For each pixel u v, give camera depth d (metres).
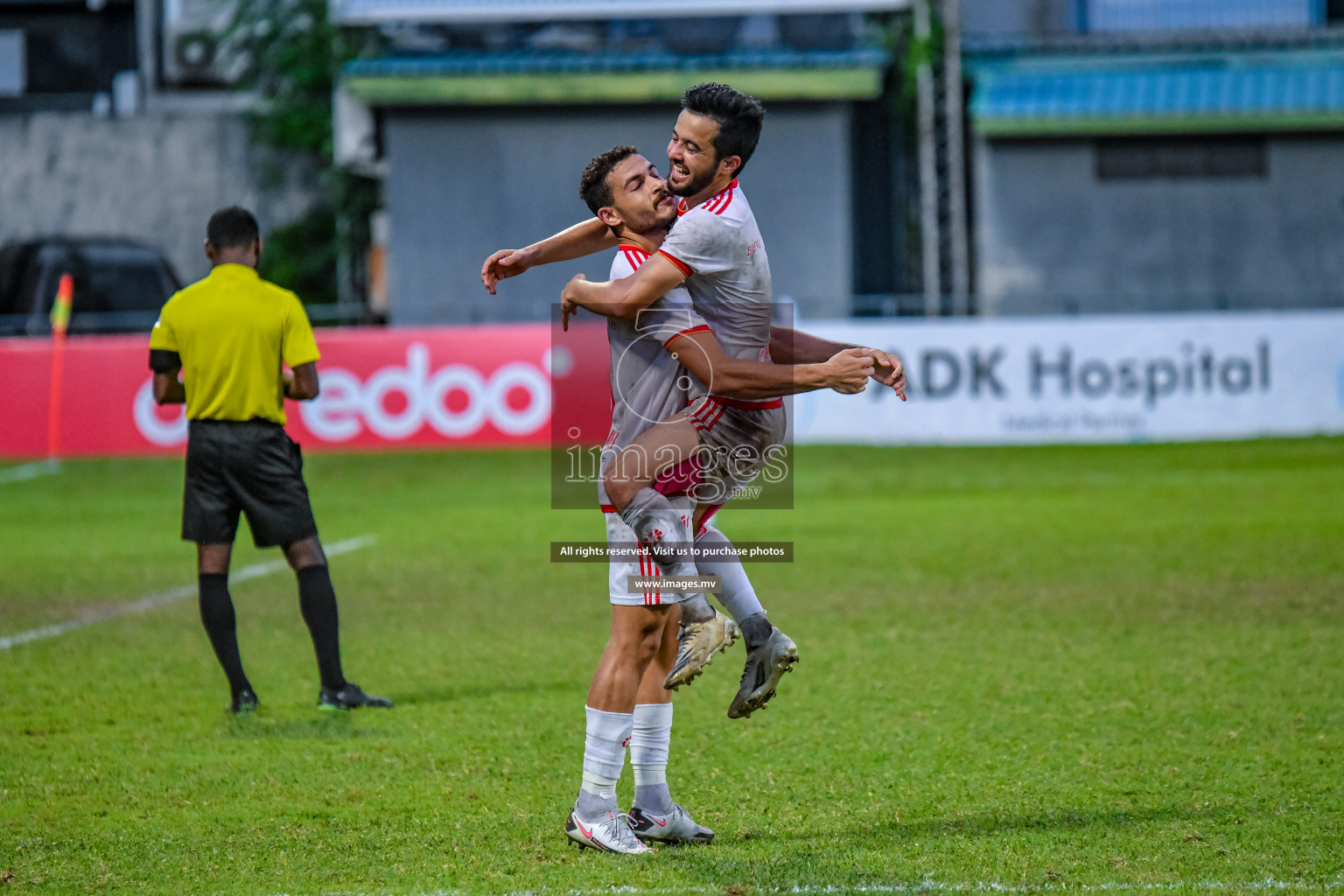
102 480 56.50
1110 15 79.19
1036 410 60.00
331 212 92.50
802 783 18.00
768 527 42.47
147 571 37.00
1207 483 49.97
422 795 17.66
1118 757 18.91
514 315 76.12
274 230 91.81
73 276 80.00
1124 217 74.81
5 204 91.69
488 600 31.95
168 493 53.62
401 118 76.19
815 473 54.91
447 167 76.31
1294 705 21.41
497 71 73.69
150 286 81.69
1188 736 19.88
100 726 21.33
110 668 25.47
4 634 28.69
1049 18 79.00
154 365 22.19
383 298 90.12
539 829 16.28
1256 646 25.53
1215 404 59.31
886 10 75.50
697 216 14.39
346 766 19.05
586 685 23.81
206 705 22.62
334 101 85.44
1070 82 75.06
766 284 15.10
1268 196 74.19
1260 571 33.31
